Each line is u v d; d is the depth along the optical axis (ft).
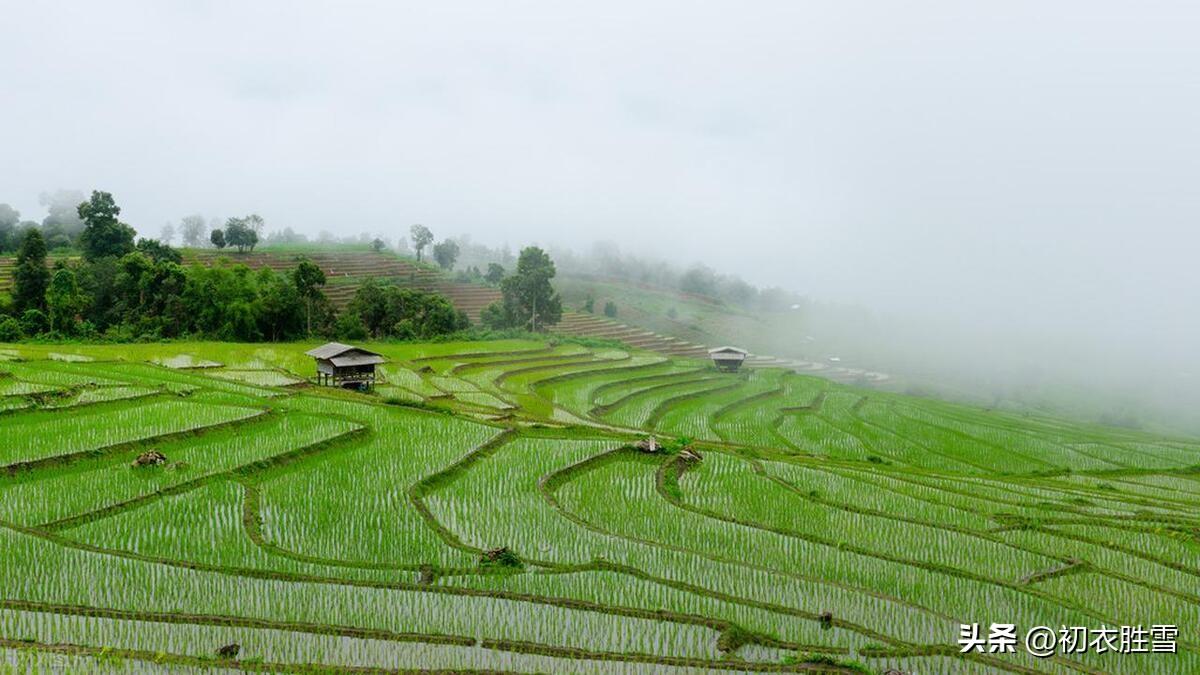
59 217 405.18
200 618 47.62
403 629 48.60
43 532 60.23
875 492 88.99
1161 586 62.95
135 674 41.06
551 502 76.33
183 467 78.79
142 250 268.82
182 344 204.85
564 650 45.91
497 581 56.24
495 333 280.10
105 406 104.06
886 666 46.57
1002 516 81.76
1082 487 111.04
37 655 42.22
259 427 98.84
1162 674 46.75
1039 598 57.21
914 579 60.29
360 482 79.46
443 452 92.79
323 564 57.57
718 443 129.49
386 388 153.69
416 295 282.77
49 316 209.56
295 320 239.91
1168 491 115.75
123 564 55.42
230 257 368.89
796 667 44.96
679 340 402.93
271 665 42.60
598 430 119.14
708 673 44.50
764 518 76.48
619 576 57.62
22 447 81.56
